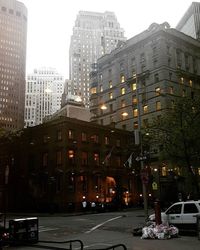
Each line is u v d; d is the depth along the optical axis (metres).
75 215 41.78
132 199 58.88
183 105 27.03
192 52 78.88
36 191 53.72
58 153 51.66
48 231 22.80
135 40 77.06
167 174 59.97
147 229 17.36
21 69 197.38
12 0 199.38
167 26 74.38
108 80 82.06
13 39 195.62
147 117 68.44
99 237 18.62
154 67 70.94
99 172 54.19
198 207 18.95
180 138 26.22
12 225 15.55
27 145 57.84
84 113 85.81
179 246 14.43
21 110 194.50
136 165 59.94
